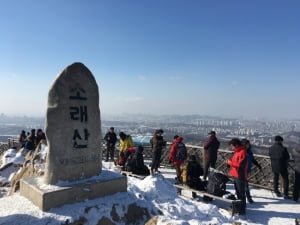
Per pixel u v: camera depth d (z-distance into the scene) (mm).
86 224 4281
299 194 7062
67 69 4984
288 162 7668
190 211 5230
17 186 6703
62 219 4145
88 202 4676
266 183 8180
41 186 4582
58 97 4812
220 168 9297
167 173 9984
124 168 8578
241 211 5840
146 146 12633
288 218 5770
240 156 6148
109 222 4484
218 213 5512
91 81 5371
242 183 6066
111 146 11633
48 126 4719
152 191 5672
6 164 8250
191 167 7008
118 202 4863
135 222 4738
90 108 5289
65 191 4477
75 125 5012
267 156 8148
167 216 4926
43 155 7473
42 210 4227
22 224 3910
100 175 5348
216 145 8227
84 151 5102
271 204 6695
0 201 4598
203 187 6883
